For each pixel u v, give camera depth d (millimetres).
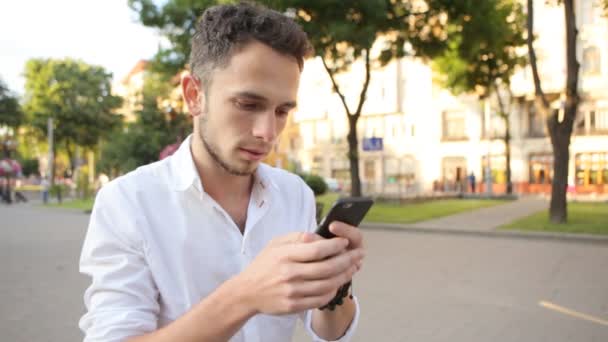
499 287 6387
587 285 6457
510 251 9406
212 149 1080
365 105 40438
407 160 38875
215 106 1045
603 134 30594
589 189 30719
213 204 1154
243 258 1188
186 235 1139
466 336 4516
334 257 815
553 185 12719
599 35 30156
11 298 5832
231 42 1004
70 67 42844
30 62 42656
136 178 1163
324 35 13680
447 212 17172
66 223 16109
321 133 43594
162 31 14461
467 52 16703
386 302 5672
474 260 8414
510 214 16484
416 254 9125
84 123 42219
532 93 31844
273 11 1056
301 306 776
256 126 1016
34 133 43406
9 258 8844
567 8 12164
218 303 814
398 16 15062
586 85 30922
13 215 20125
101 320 989
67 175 50125
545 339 4438
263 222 1256
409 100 38594
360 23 14227
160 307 1123
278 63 1009
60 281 6820
